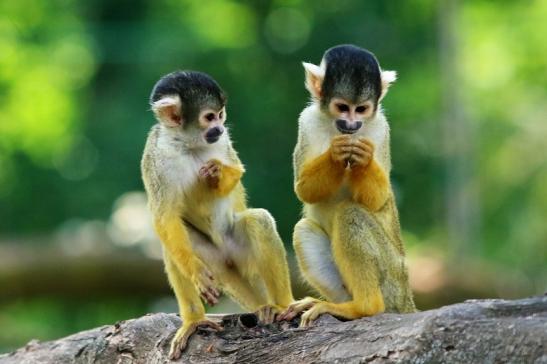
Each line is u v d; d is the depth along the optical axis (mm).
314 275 8578
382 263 8078
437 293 20391
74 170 26969
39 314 25172
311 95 8875
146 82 26156
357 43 26703
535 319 6426
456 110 24062
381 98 8578
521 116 27938
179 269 8094
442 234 25375
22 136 27516
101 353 8633
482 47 29922
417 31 27047
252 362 7449
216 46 26484
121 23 27781
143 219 26016
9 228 26953
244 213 8594
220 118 8781
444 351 6547
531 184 26328
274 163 25484
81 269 21172
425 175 26391
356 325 7223
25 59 28266
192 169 8641
